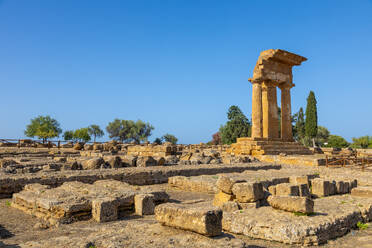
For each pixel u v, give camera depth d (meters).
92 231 8.10
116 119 104.31
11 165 17.69
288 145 35.69
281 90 39.00
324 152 42.06
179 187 16.33
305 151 37.09
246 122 80.06
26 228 8.58
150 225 7.34
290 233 7.56
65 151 35.00
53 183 14.07
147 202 10.39
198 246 5.89
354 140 68.12
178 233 6.61
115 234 6.89
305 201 8.51
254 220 8.20
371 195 11.99
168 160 24.08
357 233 8.60
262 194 10.56
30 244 6.48
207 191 15.05
